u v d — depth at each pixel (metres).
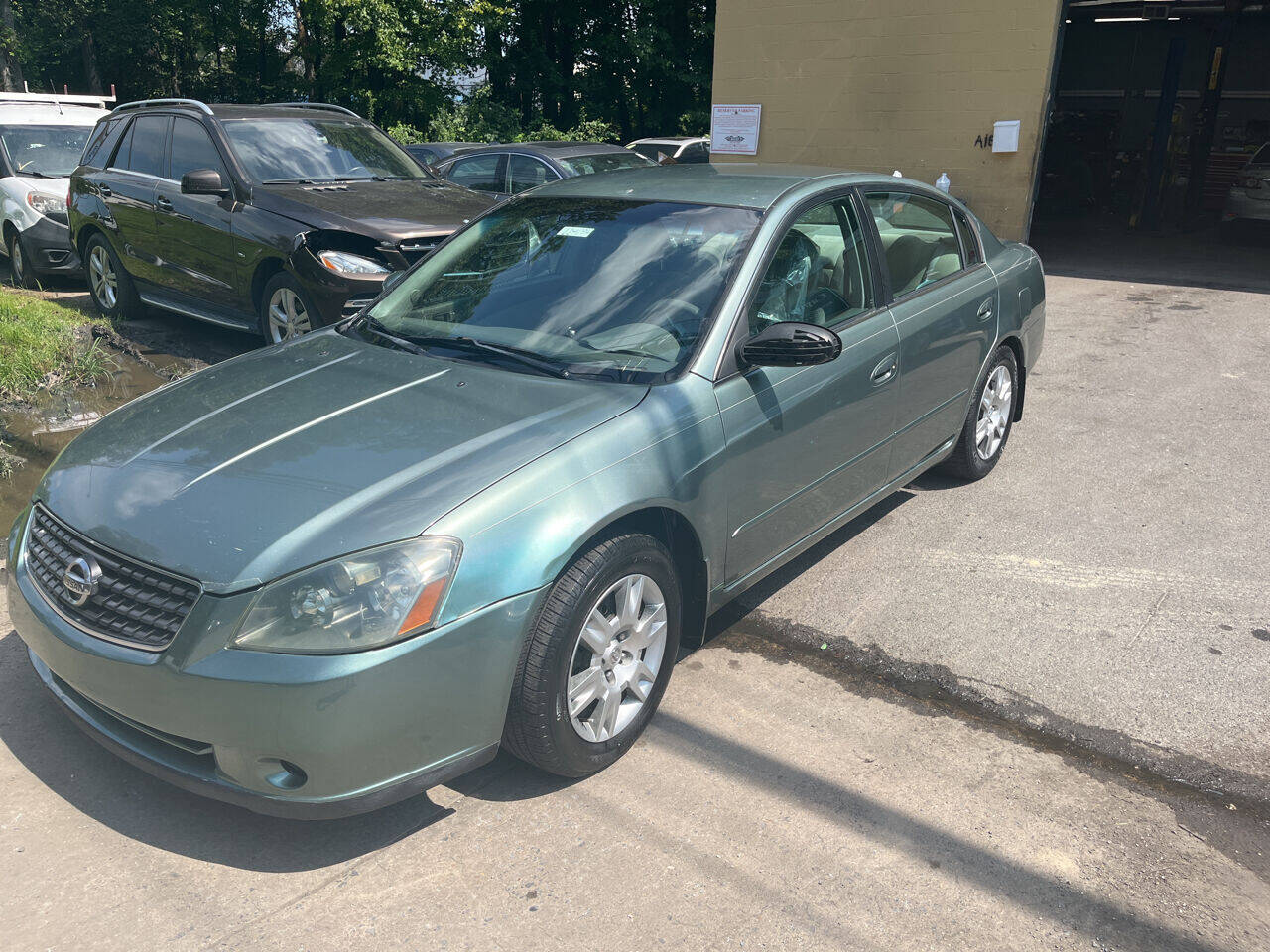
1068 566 4.20
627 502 2.71
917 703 3.25
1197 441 5.69
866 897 2.43
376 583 2.32
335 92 23.95
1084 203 19.11
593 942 2.28
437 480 2.54
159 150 7.43
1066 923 2.36
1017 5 10.87
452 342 3.36
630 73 27.77
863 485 3.98
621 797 2.78
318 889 2.44
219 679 2.27
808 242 3.62
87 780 2.82
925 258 4.37
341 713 2.27
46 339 6.78
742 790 2.81
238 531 2.42
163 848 2.57
